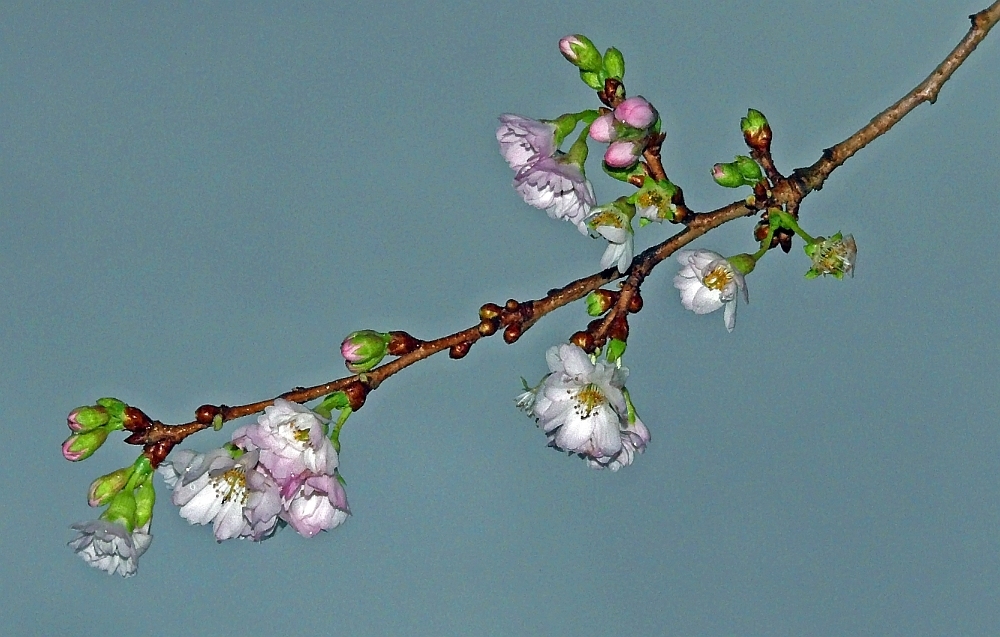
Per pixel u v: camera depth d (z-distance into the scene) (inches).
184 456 43.6
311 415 43.1
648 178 44.8
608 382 43.8
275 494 43.1
